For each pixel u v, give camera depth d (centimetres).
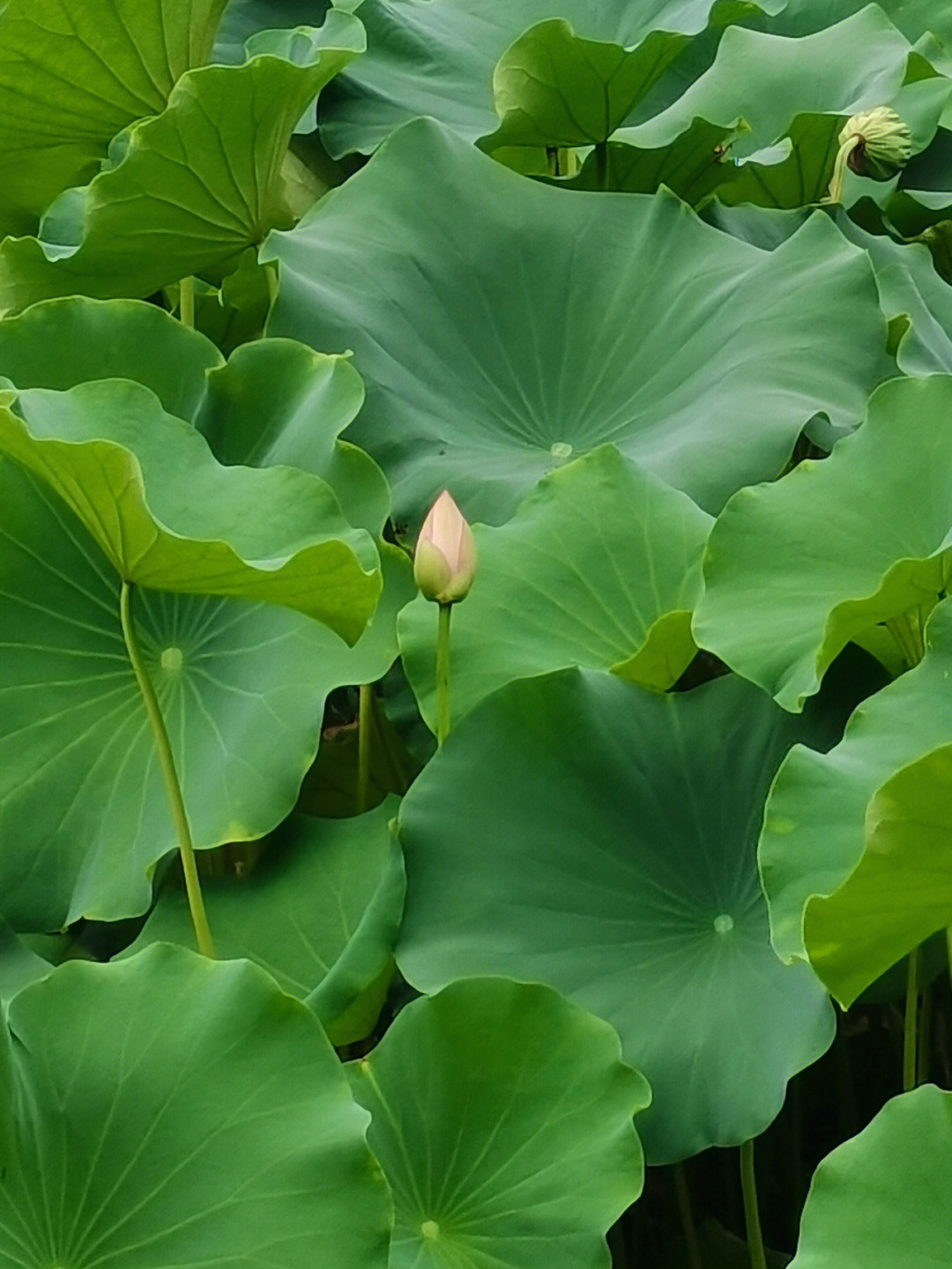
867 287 380
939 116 438
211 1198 305
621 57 425
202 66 432
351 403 364
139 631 359
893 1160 304
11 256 400
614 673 351
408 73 462
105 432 346
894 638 343
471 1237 317
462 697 351
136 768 352
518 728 345
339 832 352
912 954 336
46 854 350
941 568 329
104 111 427
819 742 343
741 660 337
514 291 399
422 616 354
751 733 346
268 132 403
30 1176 306
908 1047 339
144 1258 304
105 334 375
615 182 443
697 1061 328
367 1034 346
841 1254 302
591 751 345
